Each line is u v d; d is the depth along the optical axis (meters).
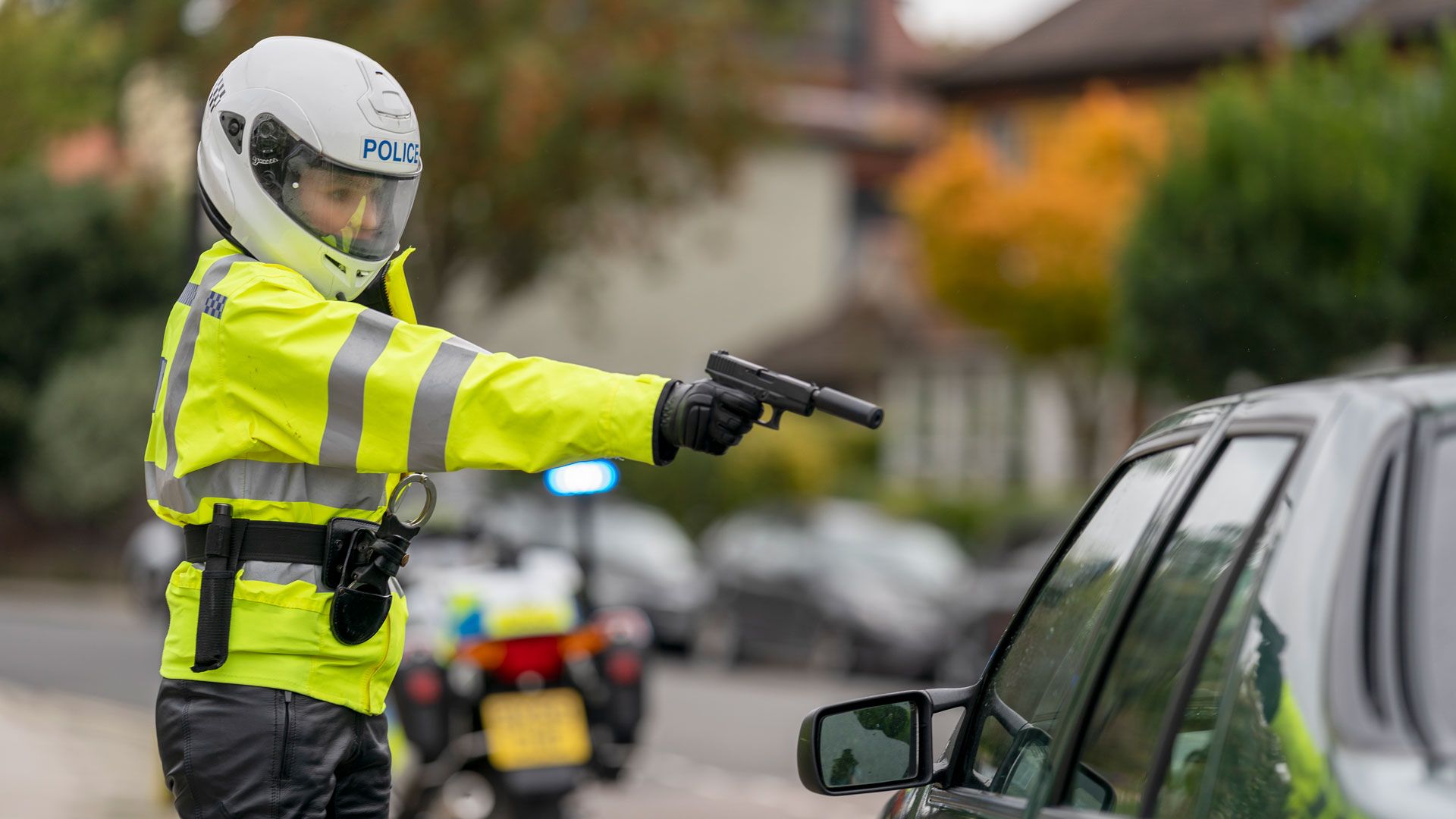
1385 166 32.53
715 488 59.88
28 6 60.81
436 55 43.06
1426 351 32.88
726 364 5.91
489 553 18.70
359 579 6.46
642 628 17.73
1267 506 4.21
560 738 16.38
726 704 32.28
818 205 79.06
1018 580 36.25
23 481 58.00
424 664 16.33
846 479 63.00
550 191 47.12
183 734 6.46
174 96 52.81
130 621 42.56
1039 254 54.16
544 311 71.56
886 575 40.41
